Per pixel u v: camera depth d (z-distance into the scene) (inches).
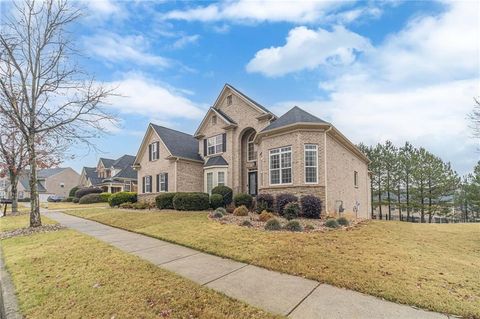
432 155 1279.5
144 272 206.7
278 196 545.6
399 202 1374.3
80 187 1640.0
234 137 831.7
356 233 346.6
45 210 872.9
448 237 340.2
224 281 189.2
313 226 383.6
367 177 1043.3
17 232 411.5
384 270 203.5
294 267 212.8
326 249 261.3
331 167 593.6
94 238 346.0
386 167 1403.8
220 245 282.8
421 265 216.2
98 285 182.1
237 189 798.5
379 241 301.9
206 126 927.0
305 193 548.4
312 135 566.9
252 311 144.9
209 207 674.8
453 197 1336.1
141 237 353.7
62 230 420.2
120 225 461.1
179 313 143.9
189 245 291.6
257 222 428.1
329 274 195.9
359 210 839.7
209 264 229.3
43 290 176.4
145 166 1019.3
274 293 168.4
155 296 163.9
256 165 791.1
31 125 440.1
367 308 148.0
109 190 1446.9
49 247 297.0
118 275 200.4
